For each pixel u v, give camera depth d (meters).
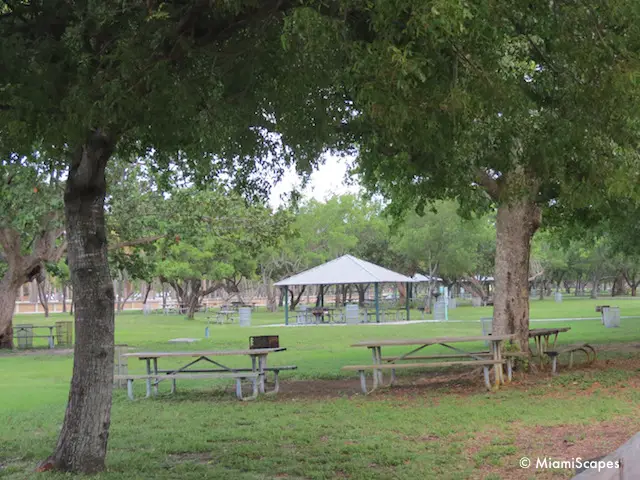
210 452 8.17
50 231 26.52
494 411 10.29
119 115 6.37
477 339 12.96
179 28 6.80
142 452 8.11
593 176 8.13
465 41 6.11
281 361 19.66
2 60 6.38
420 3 5.17
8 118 6.42
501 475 6.60
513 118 8.28
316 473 6.79
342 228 58.97
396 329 33.34
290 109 8.15
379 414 10.36
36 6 6.99
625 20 6.53
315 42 5.72
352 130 10.43
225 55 7.29
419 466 7.03
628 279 89.69
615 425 8.87
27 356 23.75
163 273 46.91
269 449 8.02
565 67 7.73
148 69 6.71
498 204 15.09
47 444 8.69
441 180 11.53
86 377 7.08
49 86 6.48
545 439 8.17
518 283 14.84
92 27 6.92
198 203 25.86
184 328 38.88
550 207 16.78
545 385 13.11
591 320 36.50
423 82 6.03
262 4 6.78
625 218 16.12
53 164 9.20
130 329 38.12
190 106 7.06
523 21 7.49
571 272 87.88
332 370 17.16
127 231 25.45
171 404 12.21
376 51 5.69
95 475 6.77
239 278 69.75
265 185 10.79
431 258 54.03
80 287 7.16
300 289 72.06
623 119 7.66
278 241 27.72
